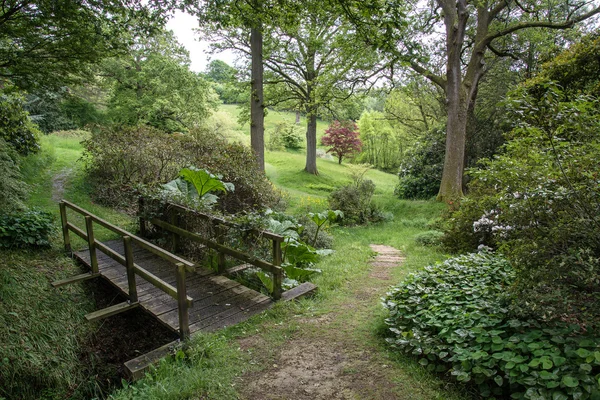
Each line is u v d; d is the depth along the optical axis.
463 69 16.77
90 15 5.55
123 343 4.29
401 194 16.08
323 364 3.06
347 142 30.84
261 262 4.50
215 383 2.76
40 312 4.21
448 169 13.01
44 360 3.73
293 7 6.84
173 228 5.92
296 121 44.53
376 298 4.59
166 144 8.48
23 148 10.27
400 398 2.55
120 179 8.59
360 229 11.02
